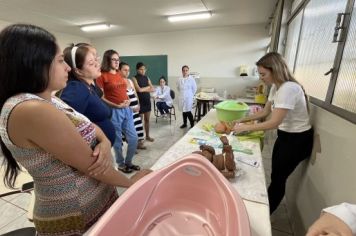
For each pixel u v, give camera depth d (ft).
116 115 7.66
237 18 16.25
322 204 3.86
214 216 2.45
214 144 4.59
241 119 6.01
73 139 2.15
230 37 19.54
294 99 4.37
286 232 5.47
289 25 10.19
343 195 3.11
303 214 4.82
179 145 4.54
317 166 4.31
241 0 12.09
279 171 5.03
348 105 3.43
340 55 3.89
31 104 1.89
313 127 4.87
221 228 2.27
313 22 6.21
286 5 10.55
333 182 3.50
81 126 2.49
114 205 2.10
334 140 3.64
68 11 14.08
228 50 19.88
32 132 1.93
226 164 3.23
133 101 9.91
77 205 2.37
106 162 2.59
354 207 1.63
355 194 2.77
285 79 4.63
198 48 20.89
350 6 3.71
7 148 2.19
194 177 2.64
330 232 1.51
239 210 2.02
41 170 2.13
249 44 19.12
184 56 21.59
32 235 2.92
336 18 4.36
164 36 21.91
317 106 4.75
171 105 17.11
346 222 1.51
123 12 14.35
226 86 20.59
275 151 5.23
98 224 1.92
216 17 15.88
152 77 23.22
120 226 2.09
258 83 19.01
